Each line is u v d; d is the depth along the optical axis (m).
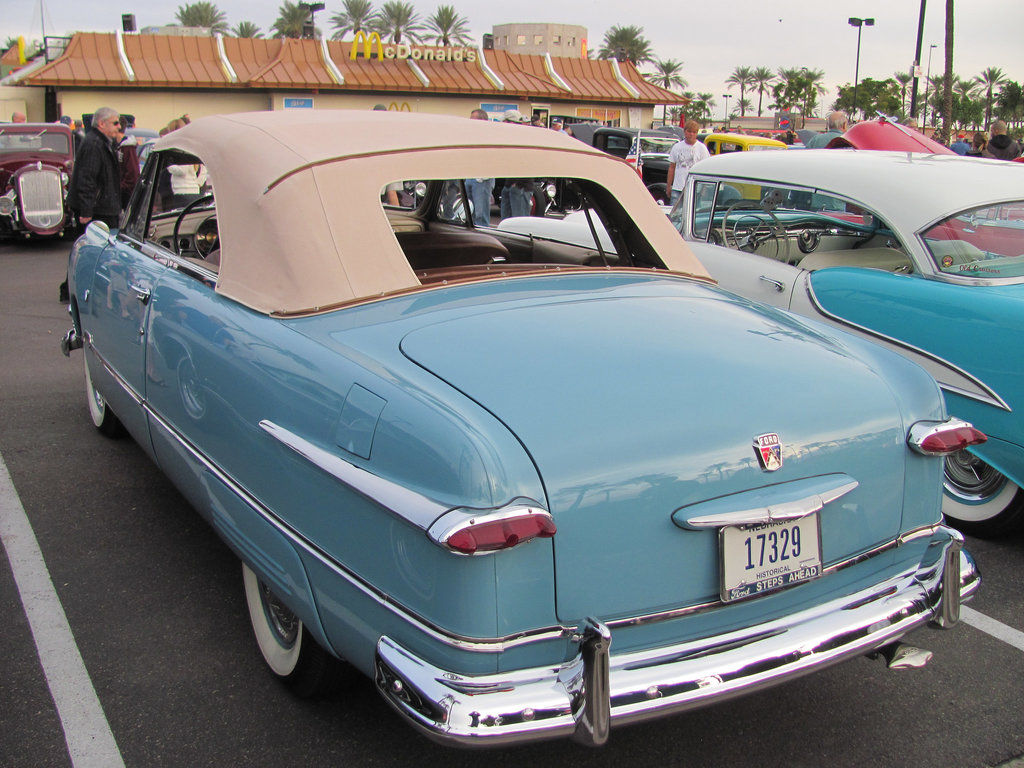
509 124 3.23
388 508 1.80
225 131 2.93
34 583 3.21
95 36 31.94
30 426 4.81
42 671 2.70
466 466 1.73
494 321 2.28
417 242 3.39
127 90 31.50
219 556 3.45
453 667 1.77
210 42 33.44
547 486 1.78
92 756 2.34
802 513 1.99
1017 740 2.49
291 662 2.52
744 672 1.92
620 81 40.00
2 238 12.46
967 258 3.80
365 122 2.91
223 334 2.49
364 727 2.48
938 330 3.62
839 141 8.61
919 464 2.27
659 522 1.88
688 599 1.95
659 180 18.55
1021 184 4.10
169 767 2.30
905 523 2.28
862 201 4.16
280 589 2.25
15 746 2.37
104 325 3.69
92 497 3.94
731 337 2.33
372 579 1.91
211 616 3.03
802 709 2.63
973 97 88.38
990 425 3.44
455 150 2.79
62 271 9.84
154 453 3.20
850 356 2.38
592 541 1.83
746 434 1.98
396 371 2.03
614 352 2.13
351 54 35.16
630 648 1.92
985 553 3.69
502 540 1.67
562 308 2.42
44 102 32.44
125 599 3.12
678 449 1.90
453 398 1.90
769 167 4.73
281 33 61.34
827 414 2.11
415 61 36.28
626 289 2.68
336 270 2.43
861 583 2.22
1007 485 3.66
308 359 2.17
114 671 2.71
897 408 2.24
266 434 2.21
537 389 1.94
